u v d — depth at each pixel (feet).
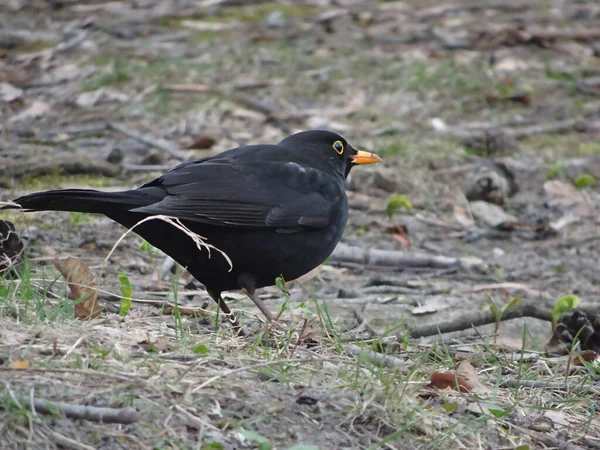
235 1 75.05
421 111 57.21
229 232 27.66
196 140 49.32
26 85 55.98
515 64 65.05
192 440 20.01
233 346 25.22
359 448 20.85
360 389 22.47
